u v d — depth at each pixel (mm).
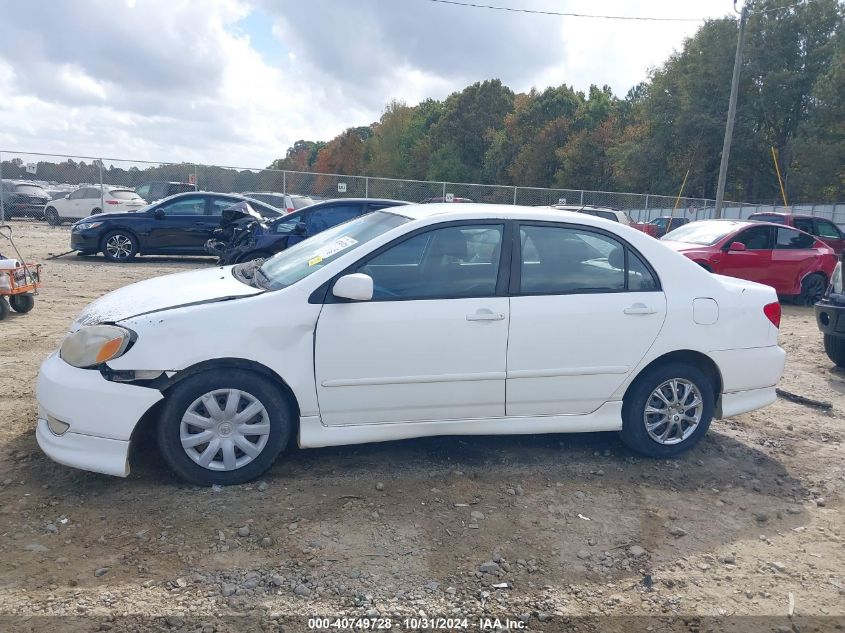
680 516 3947
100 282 11555
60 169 23609
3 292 8023
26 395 5297
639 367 4516
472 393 4254
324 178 26203
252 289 4219
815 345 9062
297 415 4066
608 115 60719
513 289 4301
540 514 3859
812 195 43125
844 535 3836
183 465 3861
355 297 3893
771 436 5355
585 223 4527
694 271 4699
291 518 3650
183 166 24531
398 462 4449
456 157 72625
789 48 43469
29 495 3754
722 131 43312
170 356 3729
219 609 2895
